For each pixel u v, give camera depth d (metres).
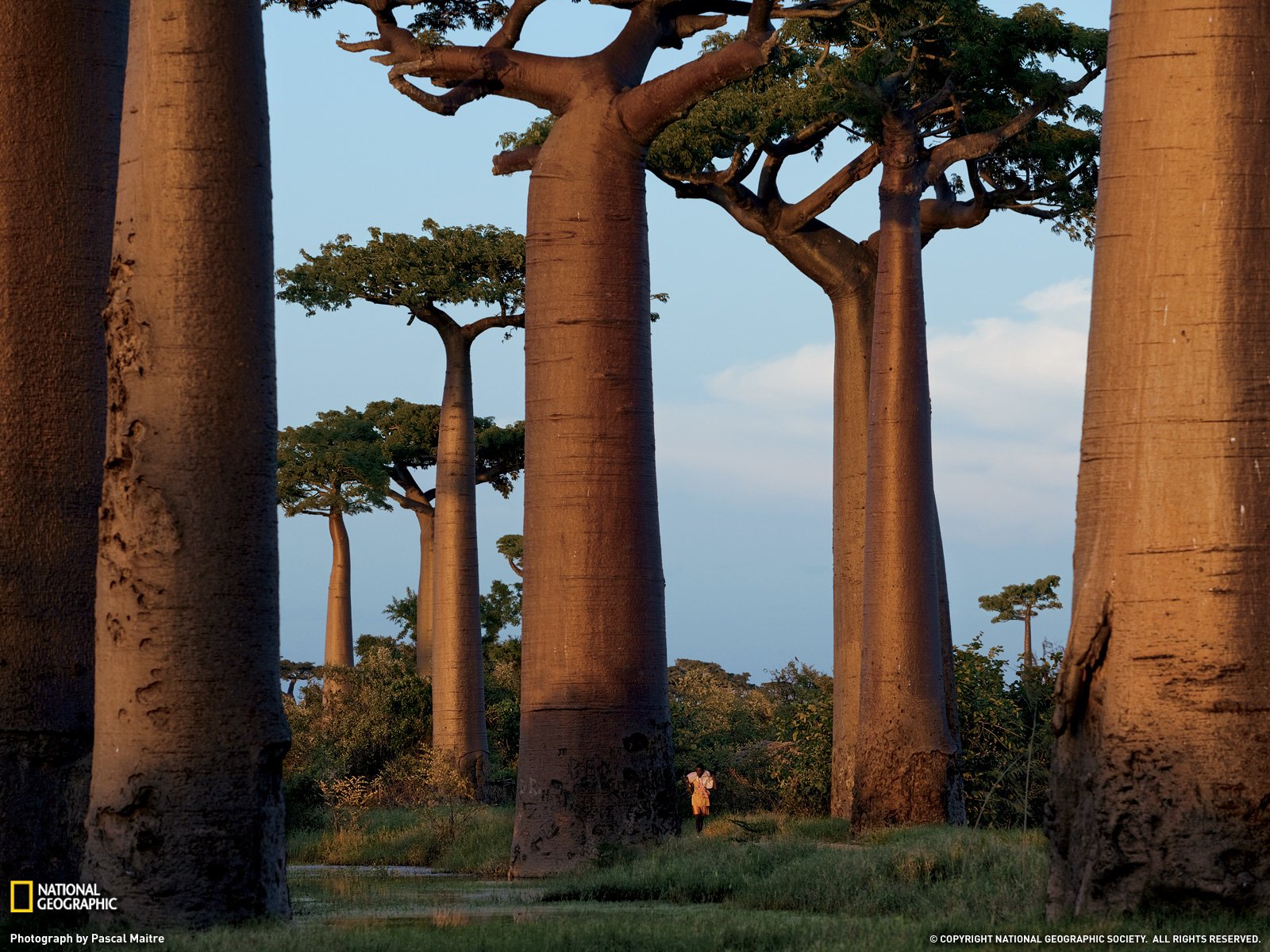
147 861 36.50
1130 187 33.47
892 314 80.38
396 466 179.62
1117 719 32.25
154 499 37.69
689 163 92.06
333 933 33.00
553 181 61.88
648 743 60.06
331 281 130.12
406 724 142.75
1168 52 33.12
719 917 36.75
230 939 32.28
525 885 55.38
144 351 38.25
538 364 61.53
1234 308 32.31
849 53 86.62
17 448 40.59
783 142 91.12
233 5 39.69
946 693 87.19
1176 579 31.94
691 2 64.94
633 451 61.12
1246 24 32.97
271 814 38.09
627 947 31.20
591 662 59.81
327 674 147.88
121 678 37.34
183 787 36.78
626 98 61.31
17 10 42.41
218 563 37.78
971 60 83.31
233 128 39.28
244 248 39.12
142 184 38.88
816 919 36.41
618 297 61.38
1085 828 32.47
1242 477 31.94
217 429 38.16
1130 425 32.91
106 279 42.56
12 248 41.44
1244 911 30.59
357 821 91.56
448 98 62.56
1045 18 82.81
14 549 40.09
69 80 42.66
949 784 76.75
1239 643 31.52
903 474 79.00
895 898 41.53
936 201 94.81
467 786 124.12
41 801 39.28
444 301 132.88
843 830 78.31
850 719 88.88
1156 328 32.72
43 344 41.28
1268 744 31.25
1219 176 32.62
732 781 111.81
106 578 37.97
